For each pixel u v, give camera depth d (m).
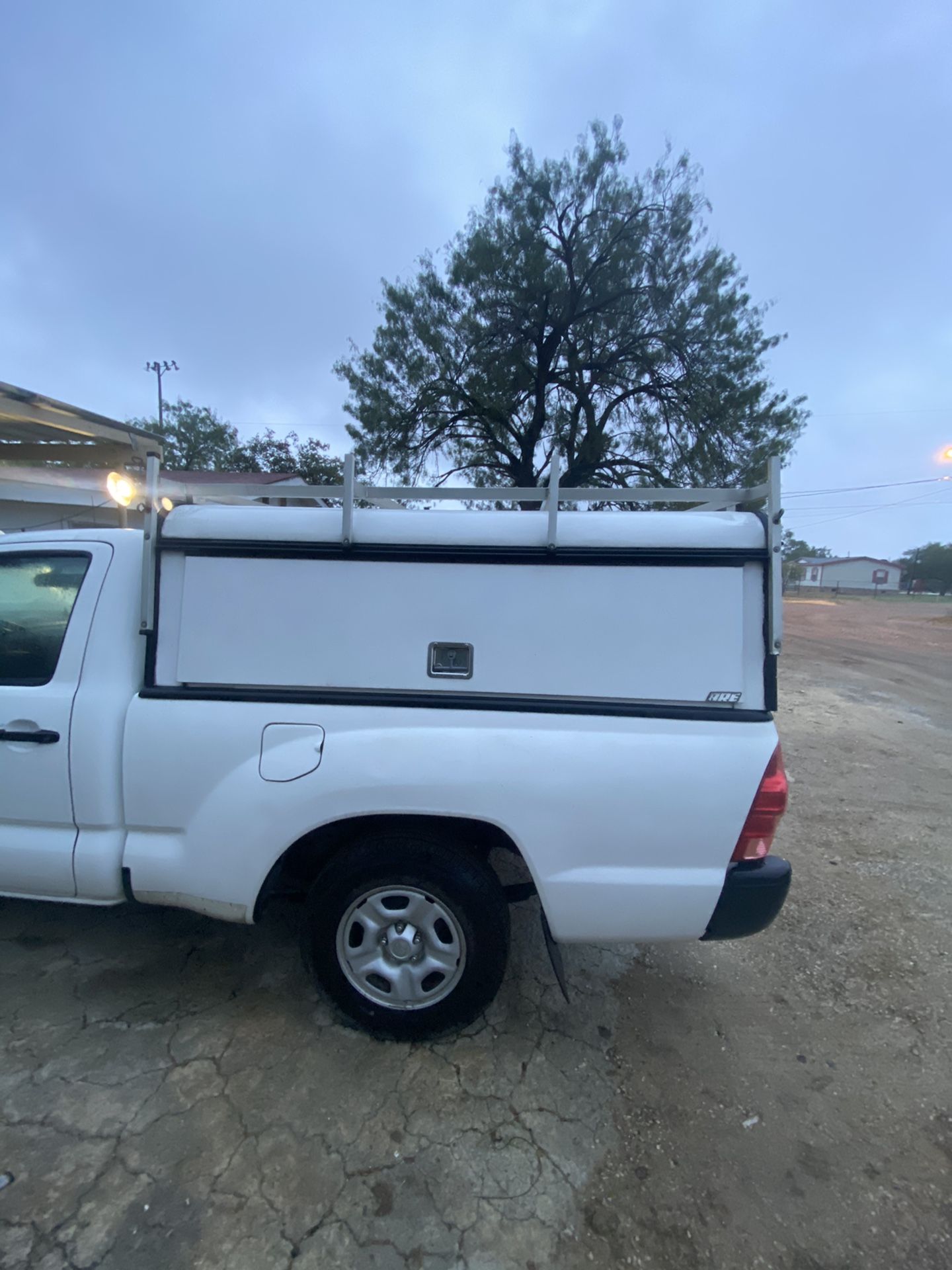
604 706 2.25
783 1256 1.80
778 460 2.21
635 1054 2.51
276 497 2.51
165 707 2.39
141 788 2.40
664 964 3.09
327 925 2.42
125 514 2.89
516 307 15.75
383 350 16.53
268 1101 2.20
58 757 2.44
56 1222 1.79
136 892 2.47
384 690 2.32
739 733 2.21
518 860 3.62
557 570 2.27
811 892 3.84
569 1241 1.81
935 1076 2.47
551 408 17.33
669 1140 2.14
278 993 2.72
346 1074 2.33
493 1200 1.92
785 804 2.23
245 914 2.41
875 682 11.55
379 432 16.48
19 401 4.64
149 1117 2.12
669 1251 1.80
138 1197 1.87
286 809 2.30
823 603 43.19
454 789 2.24
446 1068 2.38
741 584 2.24
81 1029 2.48
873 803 5.39
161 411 31.45
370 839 2.38
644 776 2.20
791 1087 2.39
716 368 15.38
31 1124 2.08
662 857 2.22
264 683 2.37
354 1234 1.80
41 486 8.77
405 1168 2.00
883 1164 2.09
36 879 2.51
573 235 15.64
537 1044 2.53
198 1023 2.53
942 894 3.85
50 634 2.55
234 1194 1.89
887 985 3.00
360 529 2.33
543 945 3.16
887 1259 1.80
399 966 2.43
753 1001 2.86
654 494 2.42
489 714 2.27
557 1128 2.16
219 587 2.39
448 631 2.30
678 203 15.33
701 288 15.32
